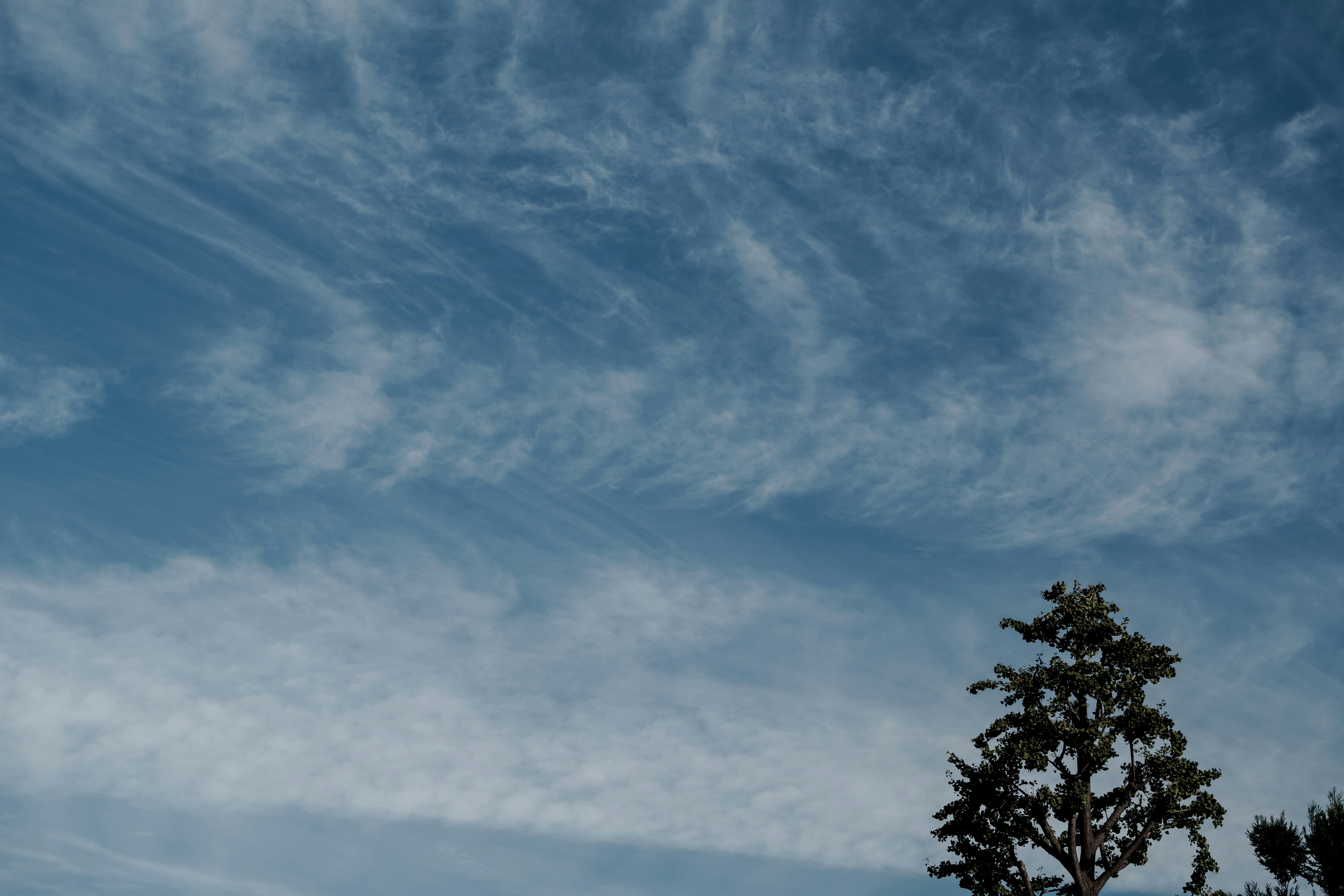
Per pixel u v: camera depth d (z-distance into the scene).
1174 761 32.34
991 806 32.56
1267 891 32.94
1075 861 31.28
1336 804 32.88
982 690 34.19
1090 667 32.97
